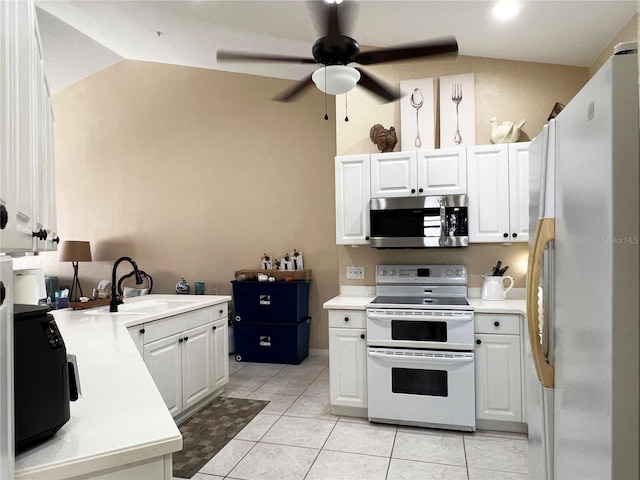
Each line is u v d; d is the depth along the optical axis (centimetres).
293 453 268
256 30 373
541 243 138
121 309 316
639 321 91
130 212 576
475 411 292
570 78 339
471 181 324
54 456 101
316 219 506
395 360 300
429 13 299
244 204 531
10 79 88
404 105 363
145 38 453
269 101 522
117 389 144
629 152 92
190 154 551
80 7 392
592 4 257
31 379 102
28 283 265
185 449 275
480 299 339
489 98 352
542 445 144
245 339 485
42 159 158
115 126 582
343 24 234
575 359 115
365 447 275
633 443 92
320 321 505
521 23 292
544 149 142
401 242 328
